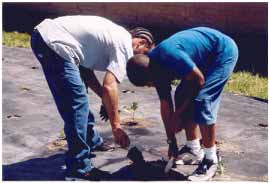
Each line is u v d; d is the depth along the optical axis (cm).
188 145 481
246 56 950
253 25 1025
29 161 489
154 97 712
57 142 536
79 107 439
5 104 662
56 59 436
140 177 452
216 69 441
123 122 598
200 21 1106
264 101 710
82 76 485
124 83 779
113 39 431
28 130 570
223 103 690
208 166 451
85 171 448
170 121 446
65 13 1330
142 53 443
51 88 444
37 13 1377
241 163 492
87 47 439
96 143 509
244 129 590
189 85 422
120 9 1234
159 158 498
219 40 445
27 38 1138
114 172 464
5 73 827
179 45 424
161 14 1167
